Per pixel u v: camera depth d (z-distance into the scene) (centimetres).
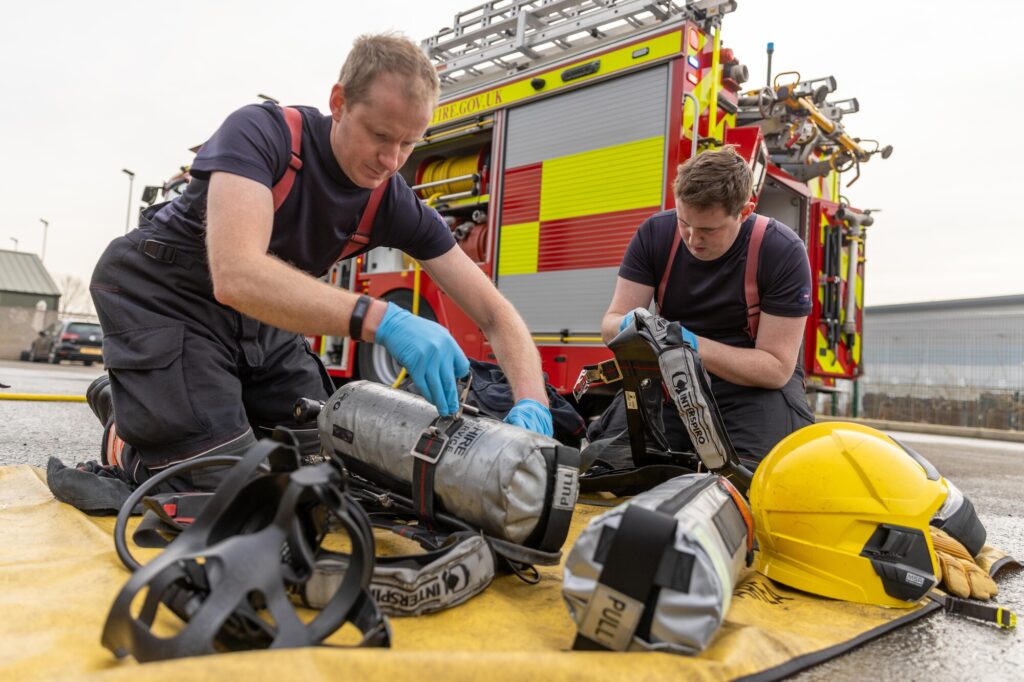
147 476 187
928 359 1546
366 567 96
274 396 217
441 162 549
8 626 101
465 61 499
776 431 234
